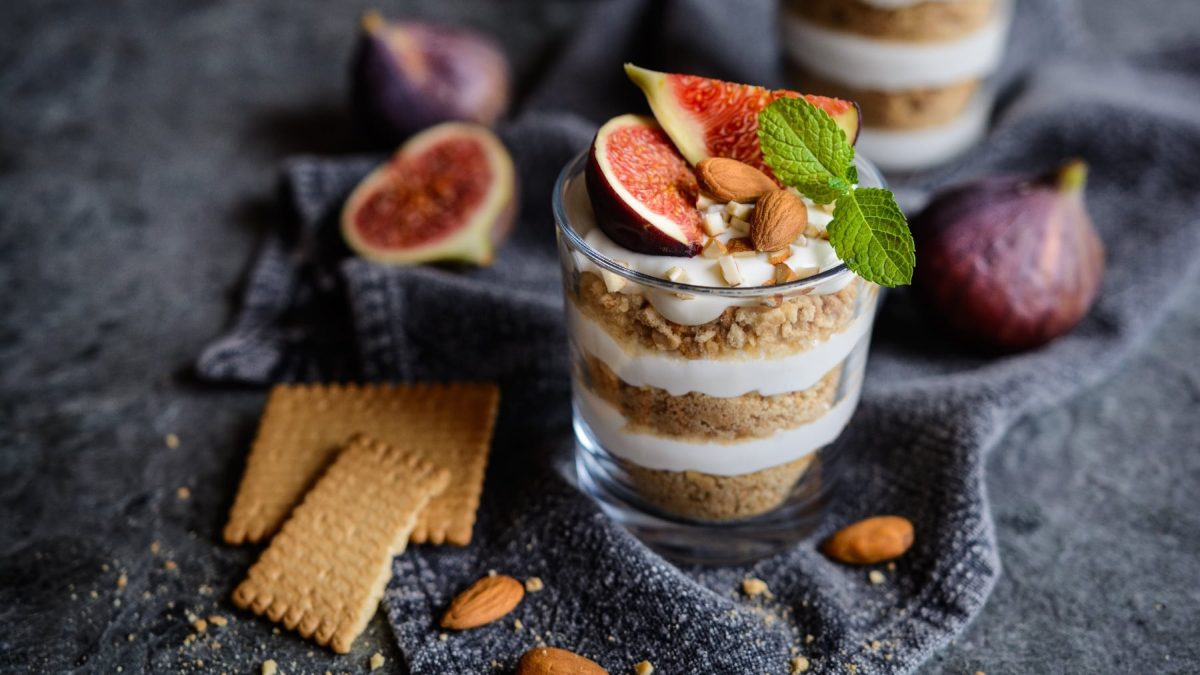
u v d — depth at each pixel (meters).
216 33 0.75
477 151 0.62
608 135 0.47
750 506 0.49
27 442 0.55
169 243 0.63
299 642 0.48
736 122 0.48
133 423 0.55
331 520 0.50
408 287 0.55
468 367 0.55
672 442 0.48
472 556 0.50
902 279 0.44
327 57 0.73
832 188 0.45
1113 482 0.52
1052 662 0.48
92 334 0.59
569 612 0.49
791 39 0.62
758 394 0.46
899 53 0.60
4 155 0.67
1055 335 0.56
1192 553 0.50
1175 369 0.56
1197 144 0.61
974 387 0.53
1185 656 0.48
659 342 0.46
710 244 0.45
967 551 0.49
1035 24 0.68
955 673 0.48
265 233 0.63
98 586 0.50
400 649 0.48
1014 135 0.63
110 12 0.77
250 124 0.69
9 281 0.61
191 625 0.49
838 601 0.49
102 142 0.68
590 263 0.46
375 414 0.54
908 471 0.52
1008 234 0.55
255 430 0.55
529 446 0.54
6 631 0.49
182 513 0.52
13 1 0.77
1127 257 0.59
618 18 0.67
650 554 0.49
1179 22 0.72
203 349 0.58
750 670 0.47
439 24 0.75
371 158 0.63
